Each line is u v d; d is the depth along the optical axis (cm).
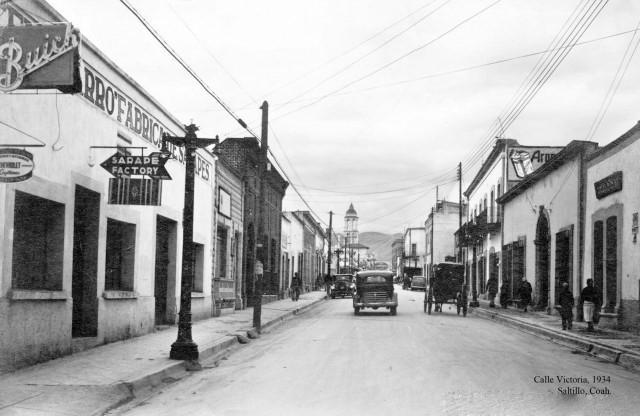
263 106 2295
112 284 1586
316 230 7544
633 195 2077
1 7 990
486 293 4900
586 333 2017
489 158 4625
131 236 1645
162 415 814
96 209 1402
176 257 2030
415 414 803
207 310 2431
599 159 2408
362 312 3378
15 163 912
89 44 1304
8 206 1026
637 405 905
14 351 1056
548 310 3050
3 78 895
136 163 1286
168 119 1897
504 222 4188
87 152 1323
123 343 1501
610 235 2302
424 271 10431
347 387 999
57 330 1213
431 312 3325
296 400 896
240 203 3073
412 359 1350
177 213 2017
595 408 873
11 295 1037
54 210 1227
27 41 900
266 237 4012
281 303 3925
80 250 1399
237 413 814
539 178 3269
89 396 884
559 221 2900
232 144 3000
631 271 2083
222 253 2788
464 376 1118
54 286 1225
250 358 1409
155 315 1920
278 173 4134
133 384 979
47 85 894
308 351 1513
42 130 1131
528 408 852
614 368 1360
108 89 1430
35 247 1180
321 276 7831
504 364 1309
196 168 2200
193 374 1179
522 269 3766
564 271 2911
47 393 881
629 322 2083
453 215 8519
